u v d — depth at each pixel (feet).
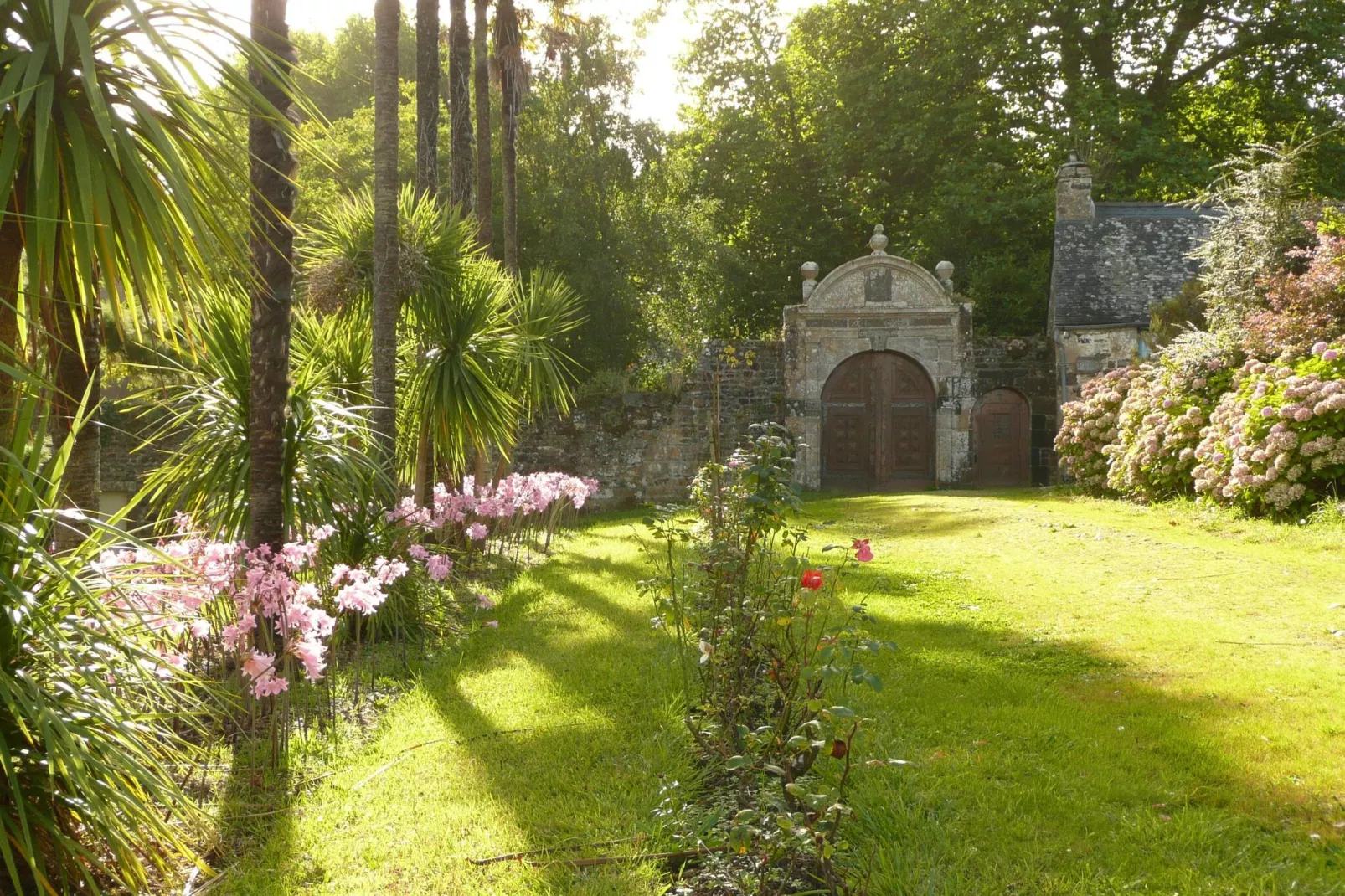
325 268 30.71
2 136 10.84
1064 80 82.48
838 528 39.47
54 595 10.23
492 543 36.42
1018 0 74.02
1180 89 84.02
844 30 85.87
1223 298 45.52
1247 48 78.79
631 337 73.61
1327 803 11.84
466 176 42.50
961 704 15.98
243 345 19.43
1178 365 43.09
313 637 14.96
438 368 29.32
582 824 12.05
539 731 15.39
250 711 14.80
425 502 30.40
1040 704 15.94
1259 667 17.30
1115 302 63.52
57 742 9.02
